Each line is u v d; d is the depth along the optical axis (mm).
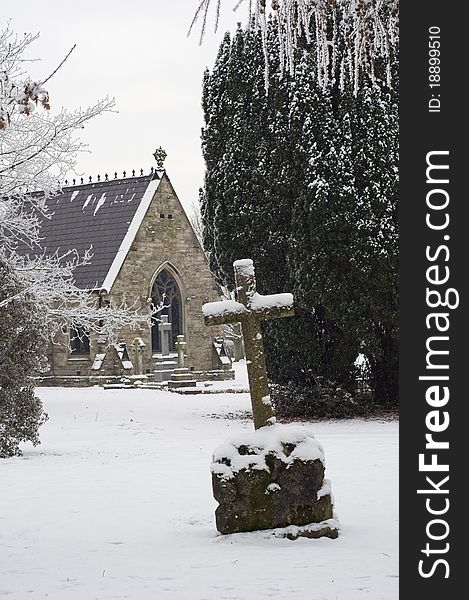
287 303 13531
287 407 32000
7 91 10883
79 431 30359
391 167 30047
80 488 17281
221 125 32969
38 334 24281
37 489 17203
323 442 24672
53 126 24359
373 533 12789
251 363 13375
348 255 29562
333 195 29625
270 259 31906
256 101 32219
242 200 32094
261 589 9781
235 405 39656
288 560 11195
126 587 10109
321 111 30562
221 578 10352
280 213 31641
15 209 26828
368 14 11133
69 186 66062
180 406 39125
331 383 31672
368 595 9492
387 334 32125
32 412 23734
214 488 12766
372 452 22031
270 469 12648
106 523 14062
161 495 16406
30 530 13617
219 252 32844
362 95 30234
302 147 30594
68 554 11938
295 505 12578
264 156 31703
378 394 33031
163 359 58469
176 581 10297
